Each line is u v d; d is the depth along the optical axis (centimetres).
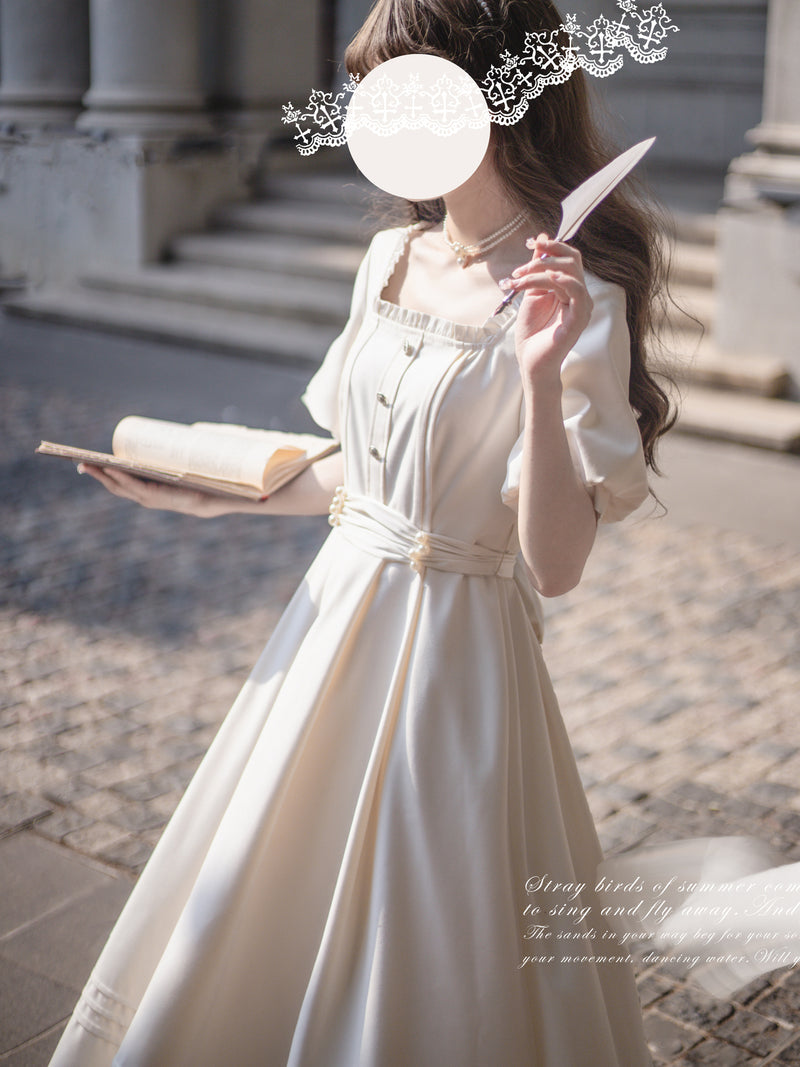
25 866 313
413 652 180
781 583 510
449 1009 171
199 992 181
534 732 187
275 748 184
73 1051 199
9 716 389
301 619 196
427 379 179
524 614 192
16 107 980
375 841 176
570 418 166
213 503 219
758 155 709
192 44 964
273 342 870
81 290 1005
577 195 159
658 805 345
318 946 186
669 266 198
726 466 654
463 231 187
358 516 192
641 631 463
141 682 416
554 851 184
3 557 520
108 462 213
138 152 958
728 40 994
